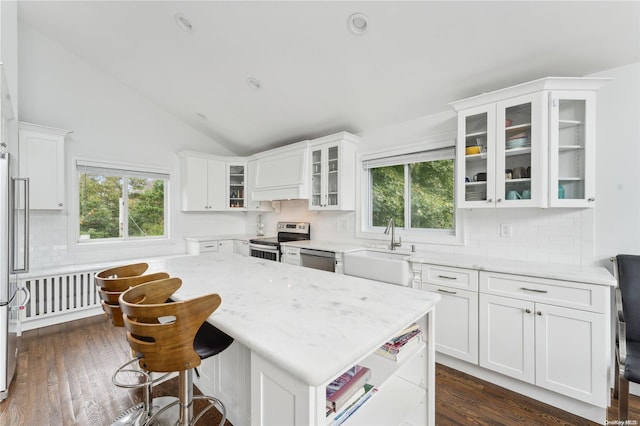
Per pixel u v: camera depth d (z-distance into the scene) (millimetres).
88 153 3748
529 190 2133
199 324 1058
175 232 4547
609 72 2023
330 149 3559
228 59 2938
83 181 3748
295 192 3727
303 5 2141
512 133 2197
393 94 2758
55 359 2451
